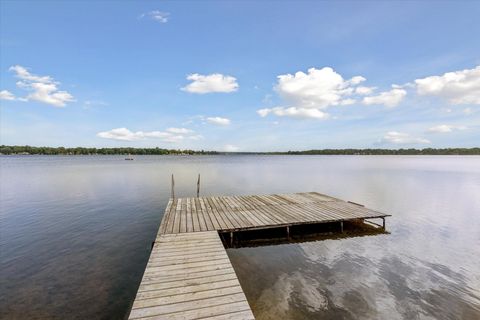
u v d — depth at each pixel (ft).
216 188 97.25
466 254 35.78
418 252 36.50
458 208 63.00
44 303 24.40
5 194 82.53
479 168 196.85
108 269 31.45
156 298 18.56
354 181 116.88
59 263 33.04
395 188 95.35
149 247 38.65
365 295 25.50
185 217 42.75
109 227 48.52
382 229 46.50
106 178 127.85
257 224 39.19
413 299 24.90
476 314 22.77
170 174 150.82
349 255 35.45
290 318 21.79
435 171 170.09
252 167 222.89
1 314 22.71
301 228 46.11
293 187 99.19
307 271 30.71
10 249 37.68
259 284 27.61
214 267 23.70
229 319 16.53
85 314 22.79
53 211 60.75
